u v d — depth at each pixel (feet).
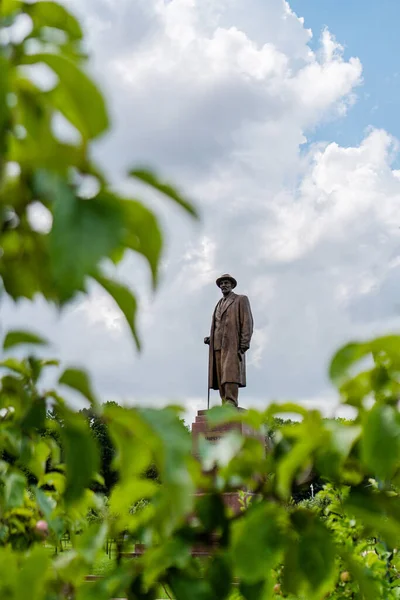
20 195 2.60
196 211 2.67
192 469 4.67
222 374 65.21
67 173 2.53
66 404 3.90
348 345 3.80
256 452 4.74
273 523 4.10
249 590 4.43
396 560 12.71
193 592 4.33
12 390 4.44
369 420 3.77
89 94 2.48
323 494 11.24
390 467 3.73
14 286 3.23
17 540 7.32
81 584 4.53
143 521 4.94
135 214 2.66
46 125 2.70
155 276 2.79
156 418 3.26
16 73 2.64
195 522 4.83
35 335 3.47
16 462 6.32
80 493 3.68
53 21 3.09
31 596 3.51
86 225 2.29
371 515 4.36
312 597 4.24
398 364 4.48
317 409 4.53
